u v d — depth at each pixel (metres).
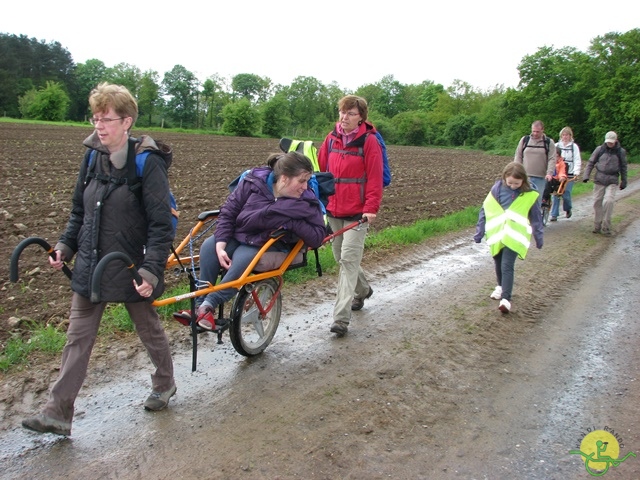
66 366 3.29
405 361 4.69
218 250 4.21
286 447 3.38
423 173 24.62
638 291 6.88
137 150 3.20
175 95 92.69
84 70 98.38
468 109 88.31
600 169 10.59
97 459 3.19
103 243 3.20
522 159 10.23
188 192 13.41
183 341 4.86
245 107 65.81
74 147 24.16
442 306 6.16
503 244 5.98
